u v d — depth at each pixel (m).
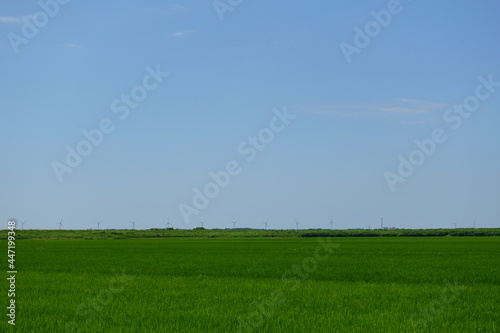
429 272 29.23
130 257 45.00
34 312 16.08
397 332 13.23
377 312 15.99
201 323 14.46
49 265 35.53
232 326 14.06
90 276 27.19
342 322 14.47
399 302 17.84
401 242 83.62
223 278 25.98
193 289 21.41
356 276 27.19
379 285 22.78
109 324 14.39
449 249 58.12
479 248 60.47
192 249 60.56
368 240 96.94
